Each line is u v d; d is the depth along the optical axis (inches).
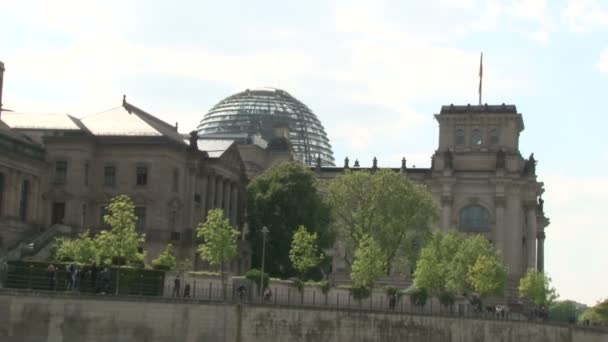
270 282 6594.5
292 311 6087.6
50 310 4744.1
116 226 6038.4
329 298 7047.2
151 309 5201.8
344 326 6476.4
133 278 5457.7
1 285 4980.3
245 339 5757.9
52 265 5128.0
